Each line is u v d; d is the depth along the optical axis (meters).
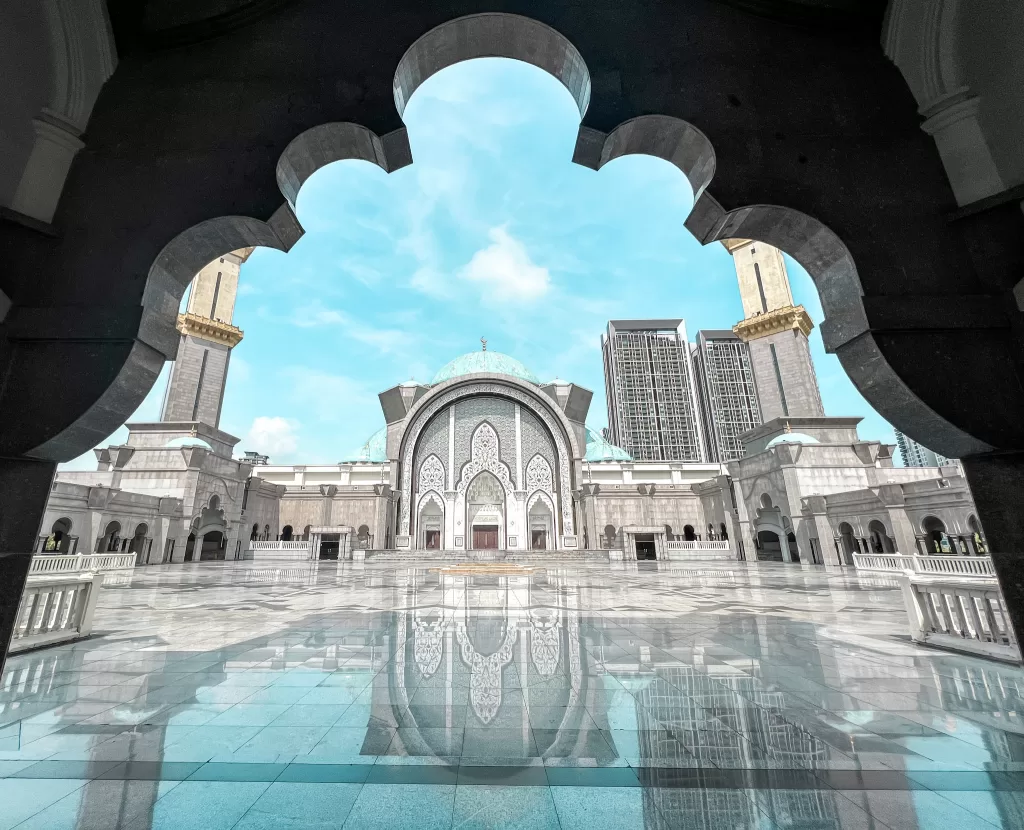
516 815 2.70
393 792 2.96
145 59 3.88
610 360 139.00
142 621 9.44
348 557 36.06
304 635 8.01
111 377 3.06
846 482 31.50
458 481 47.31
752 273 48.31
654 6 3.92
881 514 26.09
